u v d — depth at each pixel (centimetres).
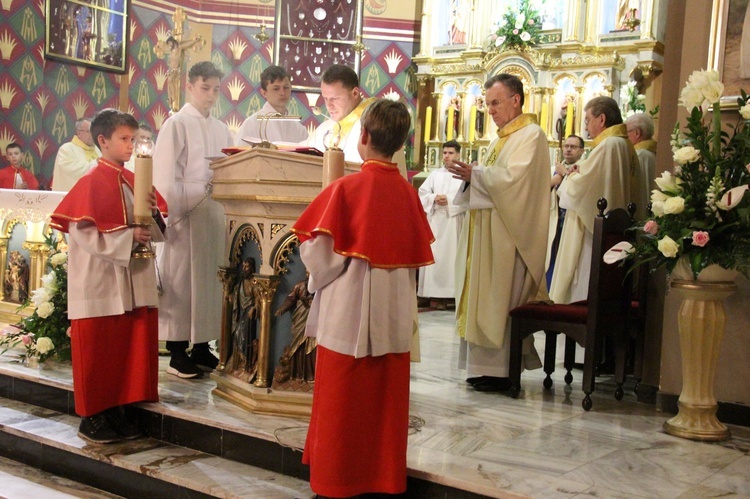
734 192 337
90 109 806
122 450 349
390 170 281
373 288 269
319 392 275
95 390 353
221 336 392
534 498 266
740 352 382
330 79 404
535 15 860
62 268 455
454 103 900
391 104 275
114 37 809
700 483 290
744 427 378
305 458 284
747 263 346
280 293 359
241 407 365
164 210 381
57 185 683
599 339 400
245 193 360
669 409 399
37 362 450
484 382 434
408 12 929
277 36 863
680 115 403
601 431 358
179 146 446
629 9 814
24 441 374
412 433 339
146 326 363
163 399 378
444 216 809
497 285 426
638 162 516
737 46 382
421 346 577
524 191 425
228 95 859
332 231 266
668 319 400
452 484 282
